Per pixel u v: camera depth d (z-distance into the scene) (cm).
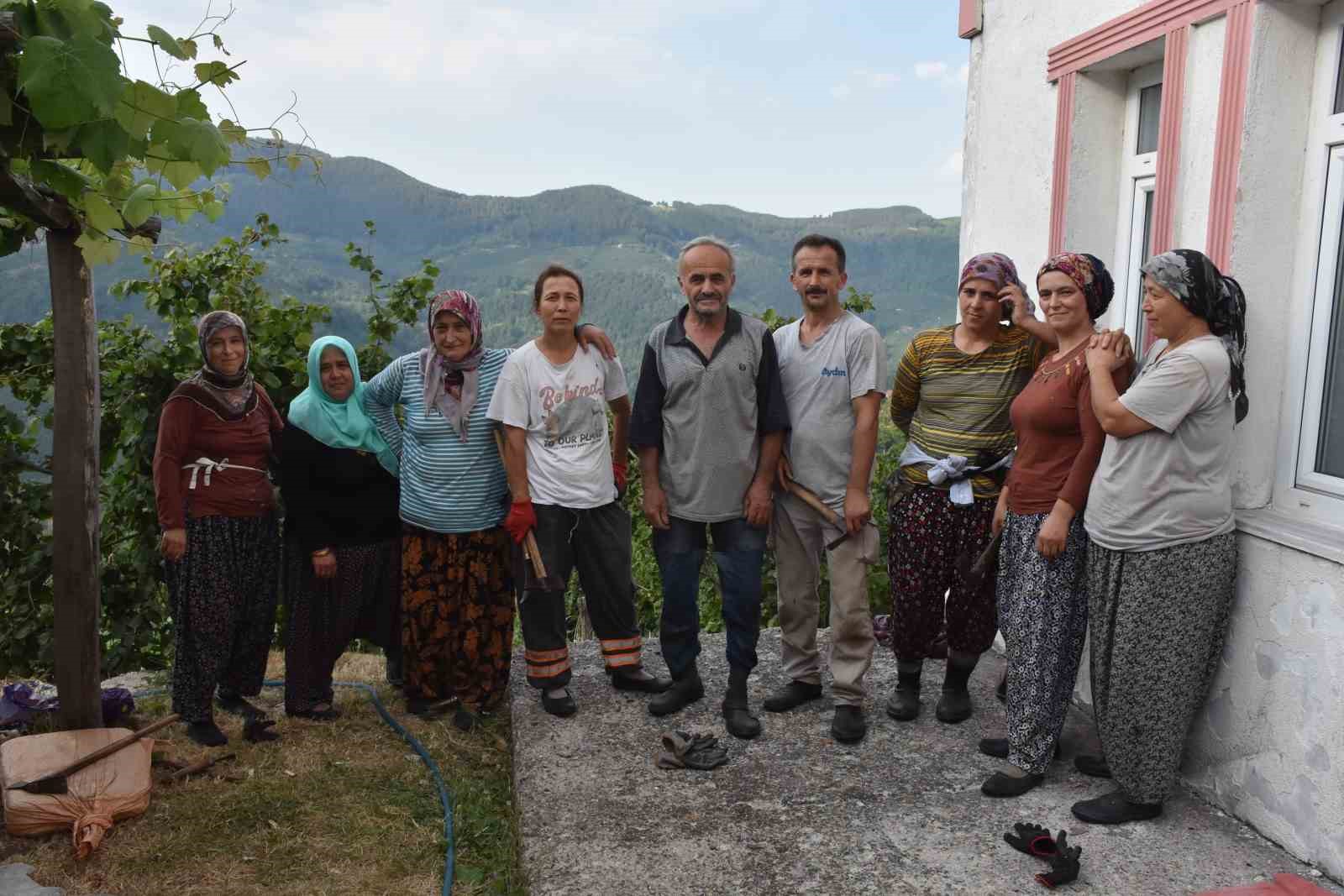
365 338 651
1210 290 264
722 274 334
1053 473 301
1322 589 256
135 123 245
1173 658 277
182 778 347
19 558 502
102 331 554
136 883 285
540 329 400
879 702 384
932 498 342
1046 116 396
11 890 276
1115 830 285
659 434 356
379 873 295
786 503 357
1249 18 284
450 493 374
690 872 271
